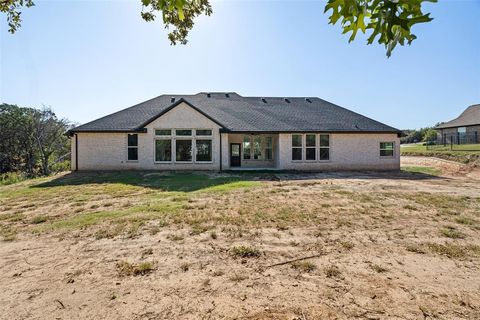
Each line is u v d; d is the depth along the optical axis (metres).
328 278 3.56
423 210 7.13
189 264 3.99
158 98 23.19
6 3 5.13
